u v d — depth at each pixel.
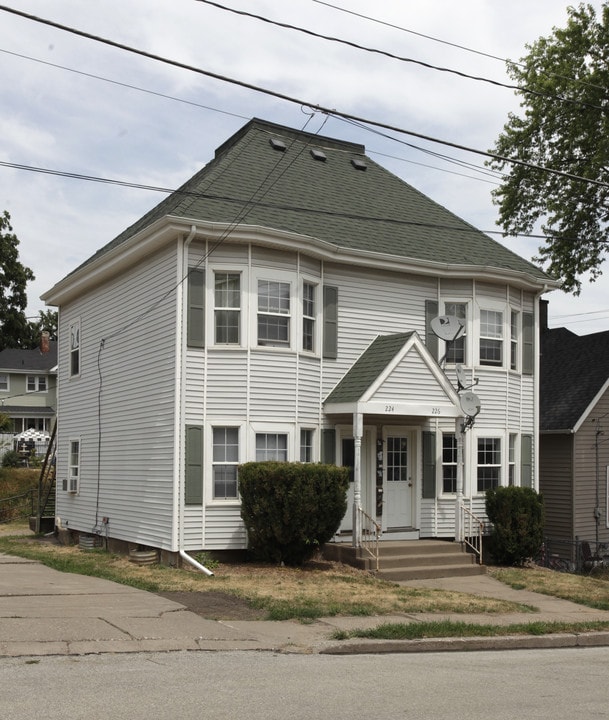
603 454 24.22
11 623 9.97
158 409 16.91
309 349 17.81
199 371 16.41
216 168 19.03
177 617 10.99
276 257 17.06
